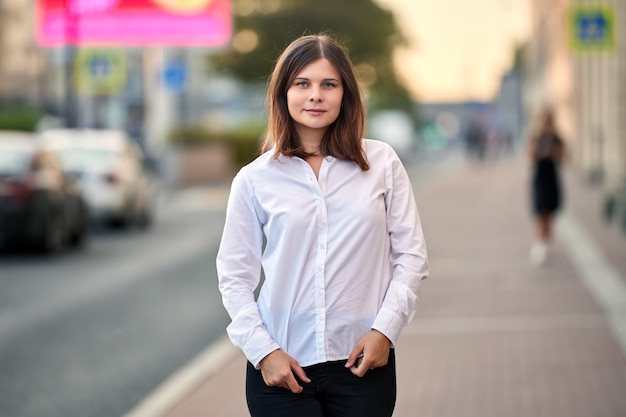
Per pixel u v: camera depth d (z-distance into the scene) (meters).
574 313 10.07
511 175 43.56
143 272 14.55
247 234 3.55
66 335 9.88
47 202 16.64
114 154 21.48
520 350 8.41
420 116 123.94
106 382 7.89
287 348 3.48
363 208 3.46
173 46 35.59
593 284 11.90
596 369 7.64
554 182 13.75
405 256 3.55
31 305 11.72
